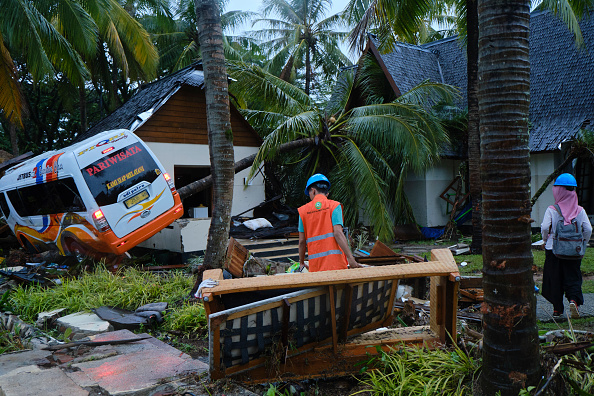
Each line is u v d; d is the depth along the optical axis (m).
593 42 14.83
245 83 13.15
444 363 3.48
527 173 2.96
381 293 4.10
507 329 2.95
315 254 4.42
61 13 13.62
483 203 3.07
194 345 5.05
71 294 6.94
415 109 13.05
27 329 5.71
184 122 13.00
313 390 3.70
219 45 6.83
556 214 5.55
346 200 13.45
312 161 14.42
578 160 13.74
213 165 6.91
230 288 3.40
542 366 3.11
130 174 9.01
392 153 14.50
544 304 6.45
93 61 23.34
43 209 9.89
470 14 10.74
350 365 3.80
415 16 11.07
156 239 11.26
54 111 29.73
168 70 29.89
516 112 2.89
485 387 3.06
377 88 16.28
